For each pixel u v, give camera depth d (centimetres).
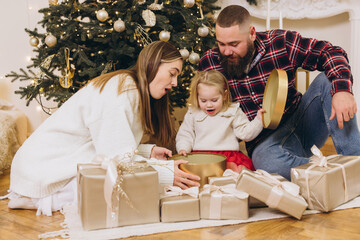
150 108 142
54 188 128
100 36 208
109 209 107
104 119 124
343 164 121
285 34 151
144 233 105
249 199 118
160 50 131
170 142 156
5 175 203
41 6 296
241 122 160
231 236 102
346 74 131
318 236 100
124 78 129
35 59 213
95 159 113
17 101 304
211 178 127
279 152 147
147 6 204
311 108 150
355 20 290
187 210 112
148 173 110
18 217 126
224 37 142
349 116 125
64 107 137
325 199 115
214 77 157
